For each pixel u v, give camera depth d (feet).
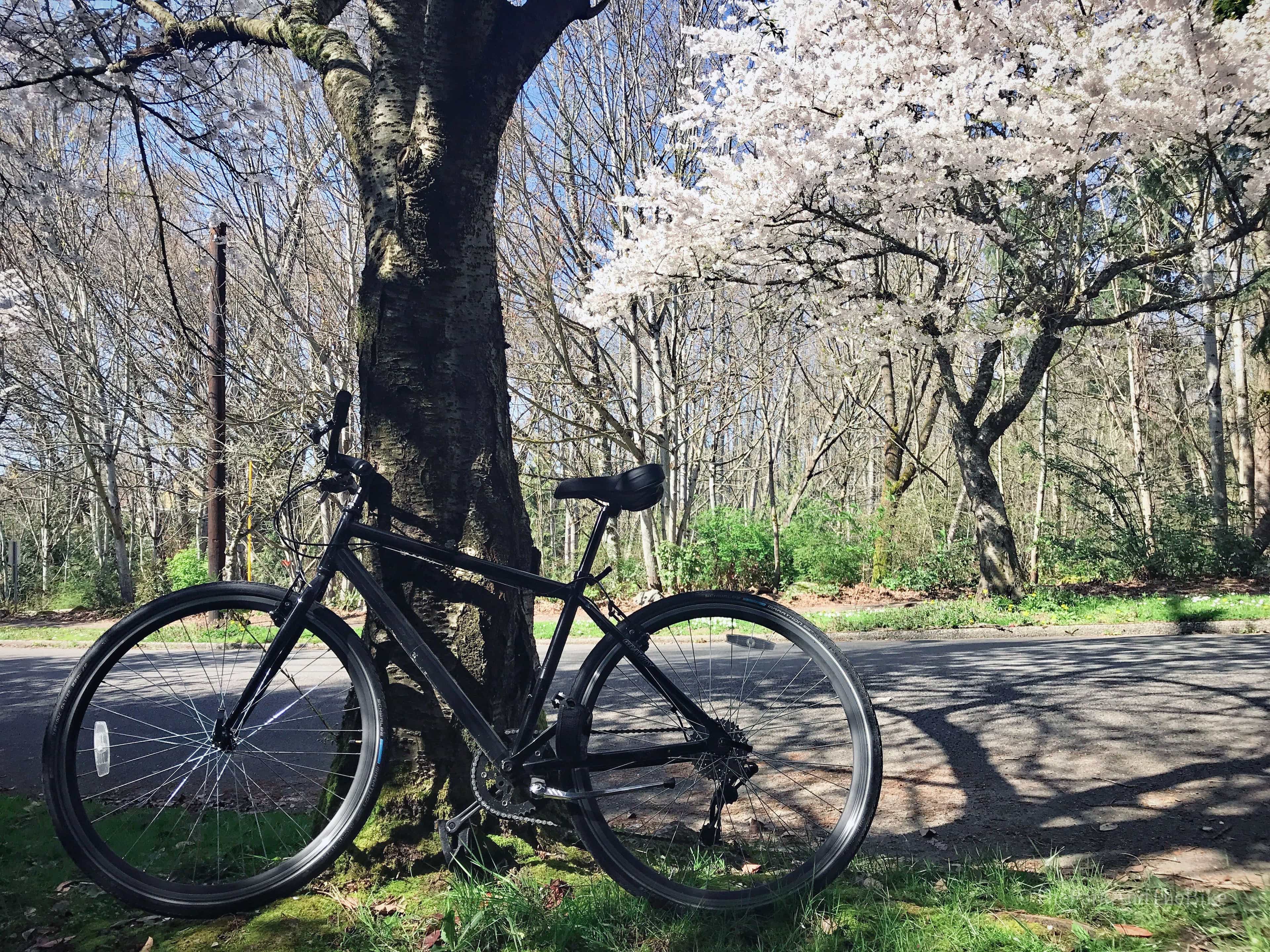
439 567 8.86
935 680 22.52
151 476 82.89
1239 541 55.16
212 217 47.24
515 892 7.84
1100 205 51.34
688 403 58.13
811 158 32.96
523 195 50.85
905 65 31.55
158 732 14.32
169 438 64.80
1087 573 61.41
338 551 8.44
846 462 102.99
